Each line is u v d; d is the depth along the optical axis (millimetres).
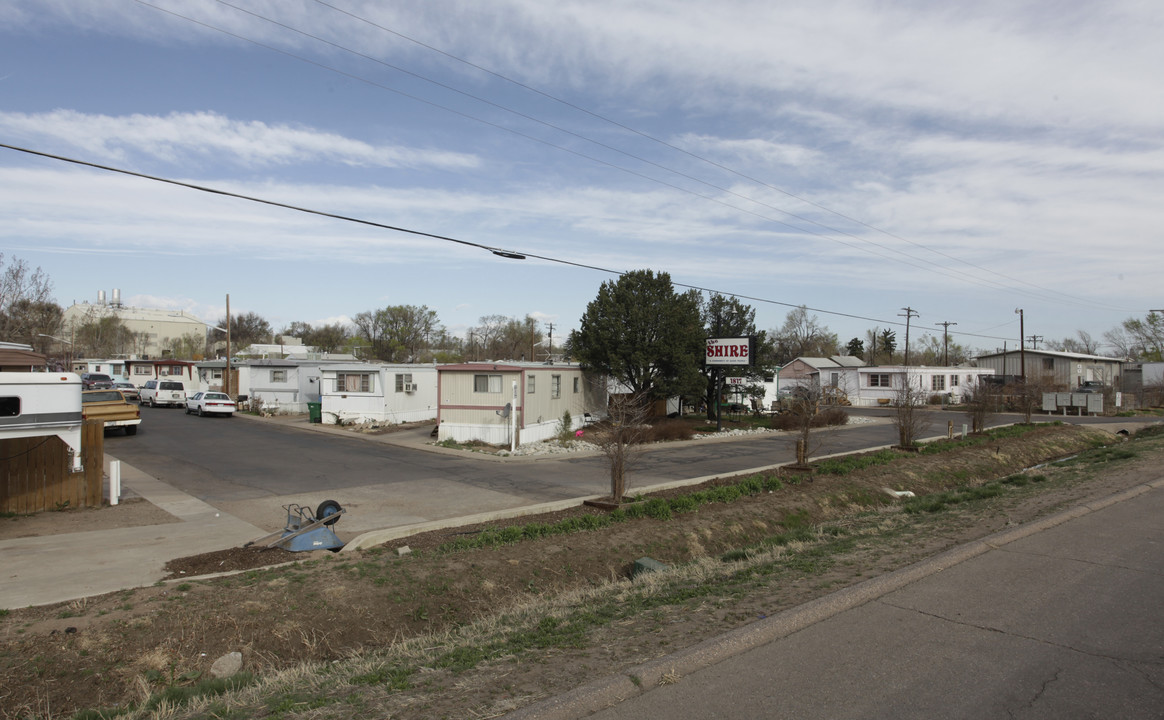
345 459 20844
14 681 5801
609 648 5199
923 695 4227
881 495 16578
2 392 11102
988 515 10211
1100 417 42375
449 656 5438
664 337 30719
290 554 9812
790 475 17328
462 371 25406
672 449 24812
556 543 10664
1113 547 7988
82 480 13219
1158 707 4043
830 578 6895
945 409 49344
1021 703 4105
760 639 5219
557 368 28453
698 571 8219
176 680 6238
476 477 17766
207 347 88875
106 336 75438
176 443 24172
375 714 4148
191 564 9203
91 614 7062
